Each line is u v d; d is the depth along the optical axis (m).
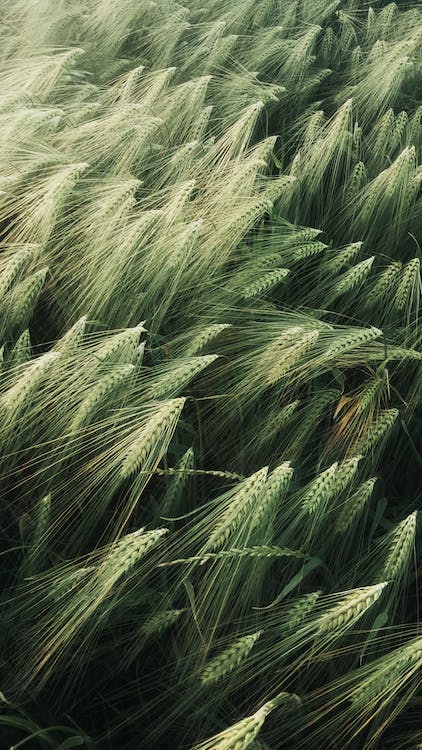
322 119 2.28
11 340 1.78
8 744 1.53
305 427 1.73
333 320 1.96
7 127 2.00
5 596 1.59
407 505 1.79
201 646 1.55
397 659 1.49
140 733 1.56
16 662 1.56
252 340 1.79
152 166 2.10
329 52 3.04
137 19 2.95
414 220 2.15
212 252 1.88
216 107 2.43
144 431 1.59
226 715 1.56
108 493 1.62
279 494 1.56
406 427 1.83
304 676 1.59
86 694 1.57
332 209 2.18
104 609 1.57
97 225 1.86
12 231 1.90
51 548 1.64
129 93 2.27
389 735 1.59
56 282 1.85
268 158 2.32
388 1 3.70
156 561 1.59
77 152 2.07
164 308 1.83
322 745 1.54
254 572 1.57
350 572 1.64
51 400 1.66
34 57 2.54
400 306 1.91
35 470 1.67
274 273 1.86
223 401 1.76
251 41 2.88
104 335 1.81
